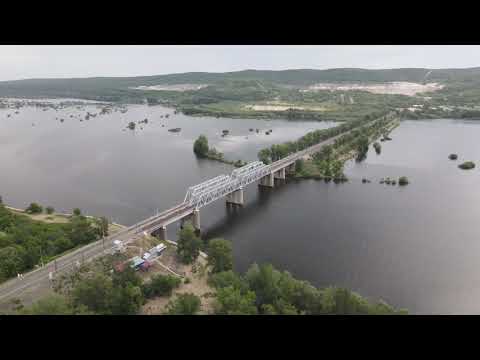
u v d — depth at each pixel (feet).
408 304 564.71
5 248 583.99
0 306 476.13
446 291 593.42
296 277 632.79
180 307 464.65
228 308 456.45
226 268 582.76
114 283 513.04
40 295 504.84
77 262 583.58
